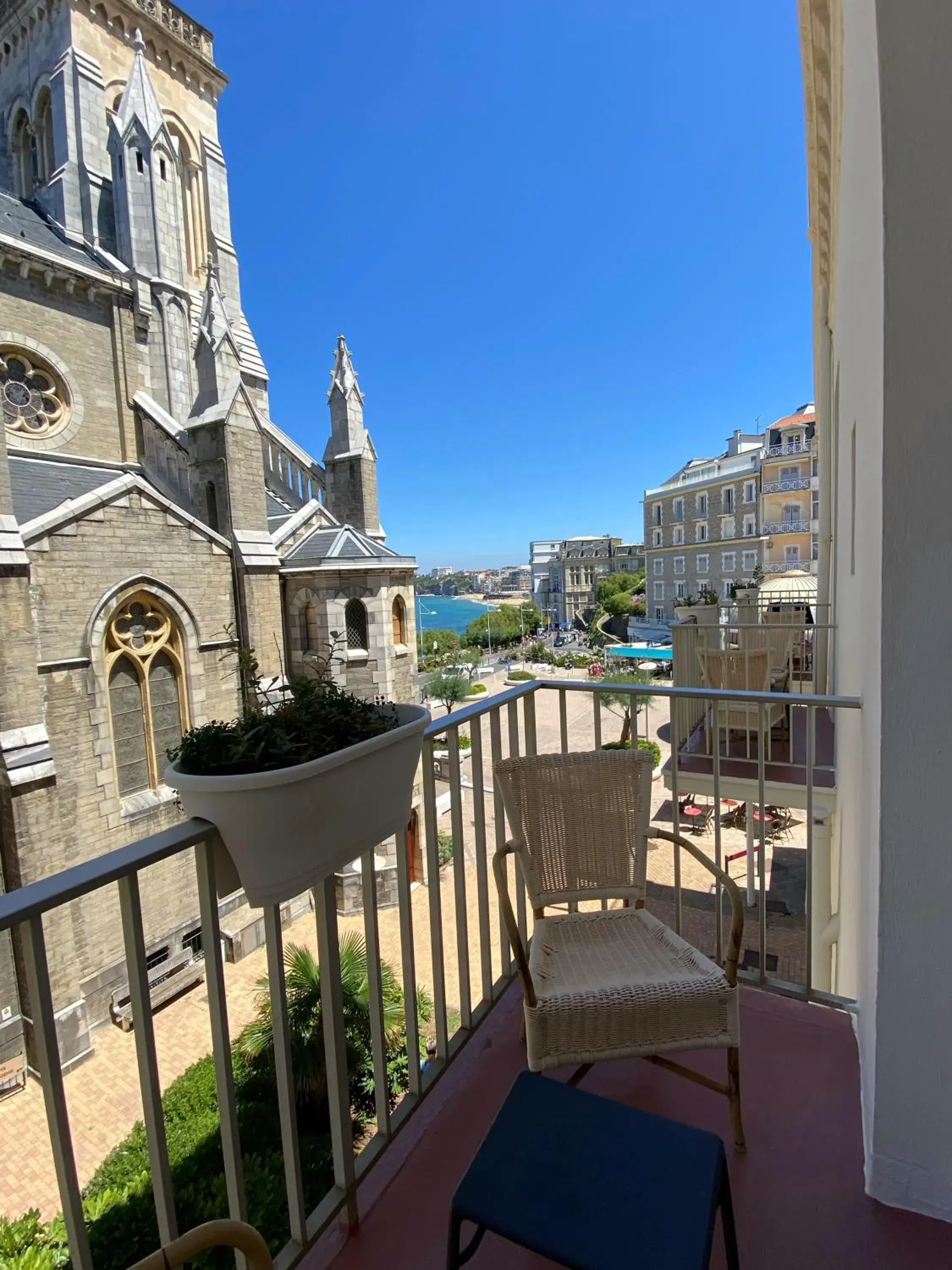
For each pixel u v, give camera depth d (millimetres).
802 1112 1981
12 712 9344
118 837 10727
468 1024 2328
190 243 19578
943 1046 1580
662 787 16406
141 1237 4594
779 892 11078
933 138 1369
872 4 1517
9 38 17969
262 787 1282
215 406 13922
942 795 1526
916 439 1468
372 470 19062
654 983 1819
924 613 1501
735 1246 1414
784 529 38688
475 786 2387
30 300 13648
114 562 10836
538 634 79688
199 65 19469
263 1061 6367
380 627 14352
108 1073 8844
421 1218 1676
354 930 11500
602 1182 1300
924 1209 1633
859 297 2604
